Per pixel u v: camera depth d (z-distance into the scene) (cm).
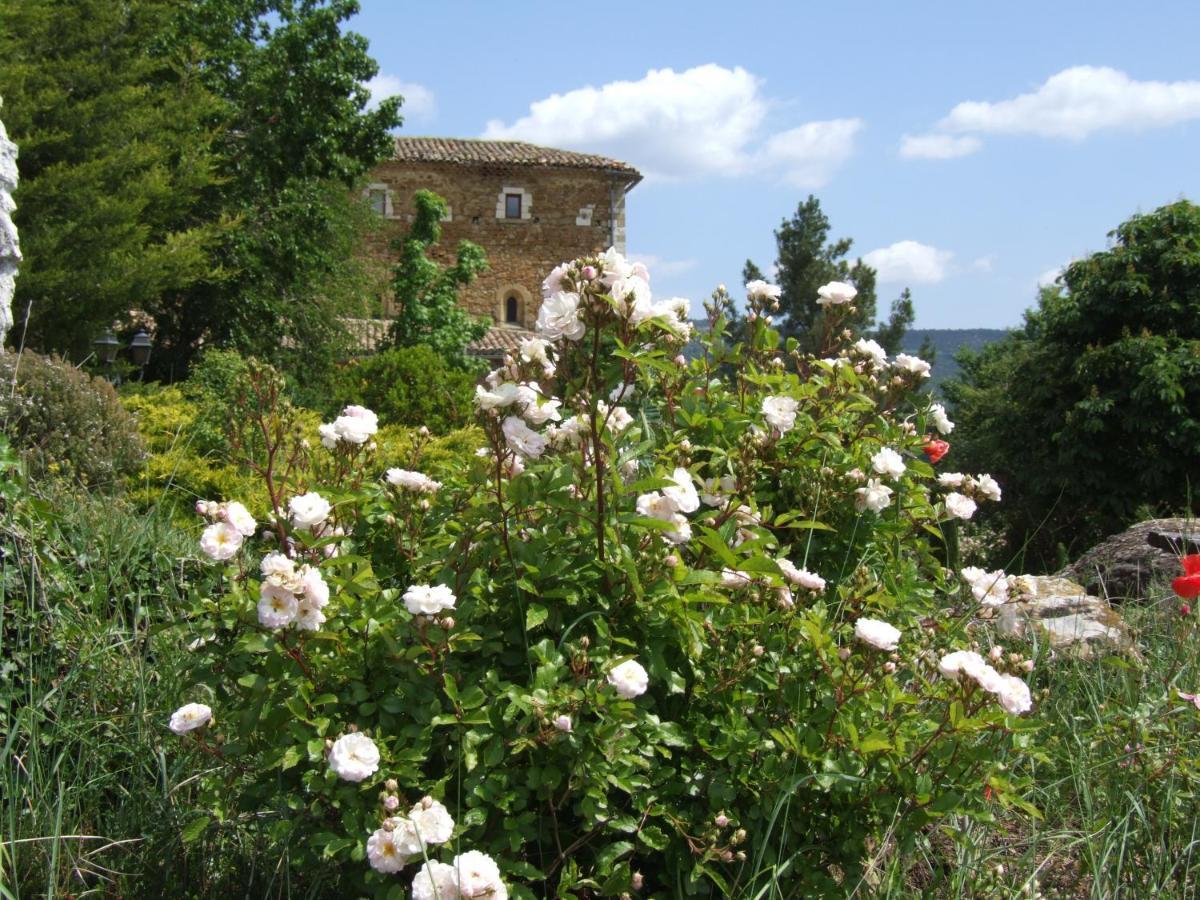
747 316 377
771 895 244
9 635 359
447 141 3369
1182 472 1382
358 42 1986
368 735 239
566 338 270
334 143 1959
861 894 270
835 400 355
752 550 274
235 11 1991
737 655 262
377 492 291
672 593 250
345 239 2142
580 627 261
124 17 1592
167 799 305
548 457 273
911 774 254
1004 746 295
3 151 771
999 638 412
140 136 1568
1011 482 1552
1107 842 284
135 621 385
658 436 337
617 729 235
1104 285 1471
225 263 1842
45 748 328
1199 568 383
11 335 1332
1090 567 679
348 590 259
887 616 324
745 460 304
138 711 335
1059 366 1495
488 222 3197
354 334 2139
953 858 304
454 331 2320
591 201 3253
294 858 248
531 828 235
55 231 1329
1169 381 1349
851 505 338
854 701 265
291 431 305
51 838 278
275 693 247
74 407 720
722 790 250
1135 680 388
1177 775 320
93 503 477
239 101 1934
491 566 268
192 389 1158
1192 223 1469
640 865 269
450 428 1323
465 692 238
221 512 267
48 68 1490
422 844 211
